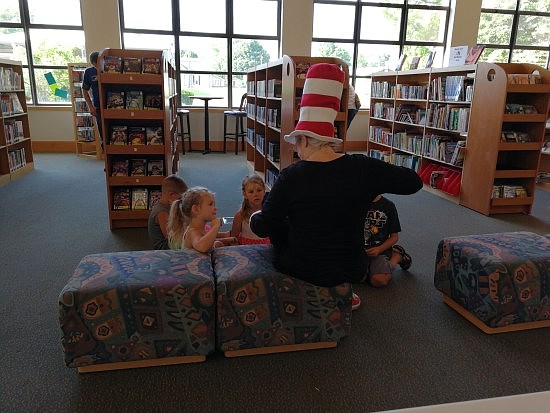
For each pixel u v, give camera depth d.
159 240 2.83
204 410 1.65
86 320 1.74
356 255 1.84
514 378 1.87
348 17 8.44
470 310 2.26
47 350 2.00
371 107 7.22
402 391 1.77
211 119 8.52
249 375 1.85
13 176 5.66
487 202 4.37
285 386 1.79
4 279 2.74
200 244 2.10
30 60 7.70
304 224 1.76
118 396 1.71
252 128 6.83
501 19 8.63
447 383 1.83
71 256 3.14
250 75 6.90
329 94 1.64
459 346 2.09
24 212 4.21
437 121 5.20
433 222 4.14
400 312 2.41
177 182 2.89
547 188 5.61
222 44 8.30
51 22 7.59
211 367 1.90
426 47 8.74
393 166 1.71
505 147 4.23
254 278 1.87
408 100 5.85
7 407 1.64
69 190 5.11
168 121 3.88
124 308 1.76
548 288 2.15
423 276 2.90
